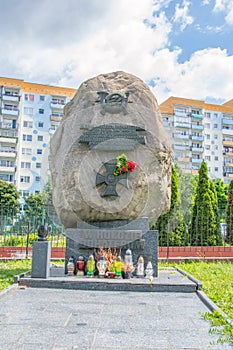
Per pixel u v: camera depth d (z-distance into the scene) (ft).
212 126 165.68
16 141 134.92
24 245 39.60
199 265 31.94
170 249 36.14
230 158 168.76
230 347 10.50
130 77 26.66
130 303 16.15
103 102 24.77
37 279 19.63
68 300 16.47
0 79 138.82
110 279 20.11
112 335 11.44
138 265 21.53
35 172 137.80
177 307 15.51
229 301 16.98
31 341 10.69
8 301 16.03
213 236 40.86
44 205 25.72
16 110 137.69
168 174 25.49
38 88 142.31
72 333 11.55
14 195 117.70
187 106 156.87
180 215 36.96
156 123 24.97
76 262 21.70
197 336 11.51
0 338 10.93
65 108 27.78
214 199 42.83
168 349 10.26
